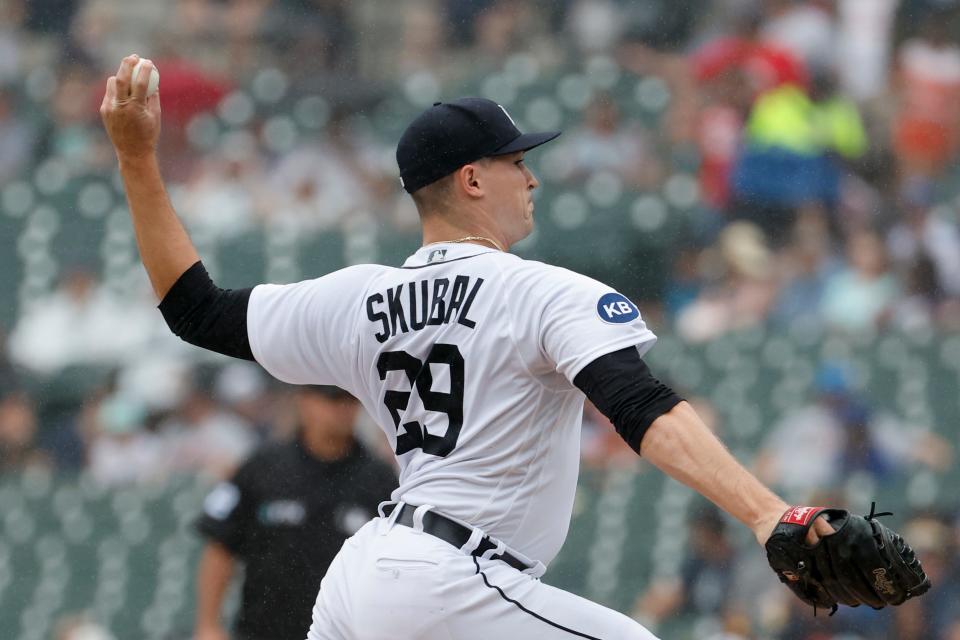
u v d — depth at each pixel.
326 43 38.00
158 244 9.57
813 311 30.91
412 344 9.00
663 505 25.34
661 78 35.50
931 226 32.72
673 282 31.91
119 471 28.53
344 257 31.39
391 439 9.28
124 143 9.40
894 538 7.77
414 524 8.83
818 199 33.03
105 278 31.91
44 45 37.22
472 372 8.79
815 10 36.38
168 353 30.45
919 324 30.22
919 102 35.81
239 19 37.69
